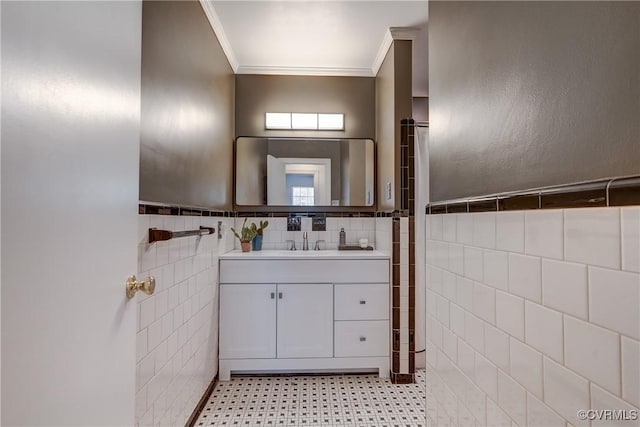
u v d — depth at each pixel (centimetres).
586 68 63
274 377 245
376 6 212
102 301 76
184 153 173
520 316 82
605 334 59
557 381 70
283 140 300
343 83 304
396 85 244
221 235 249
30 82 55
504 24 89
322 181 300
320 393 222
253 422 191
